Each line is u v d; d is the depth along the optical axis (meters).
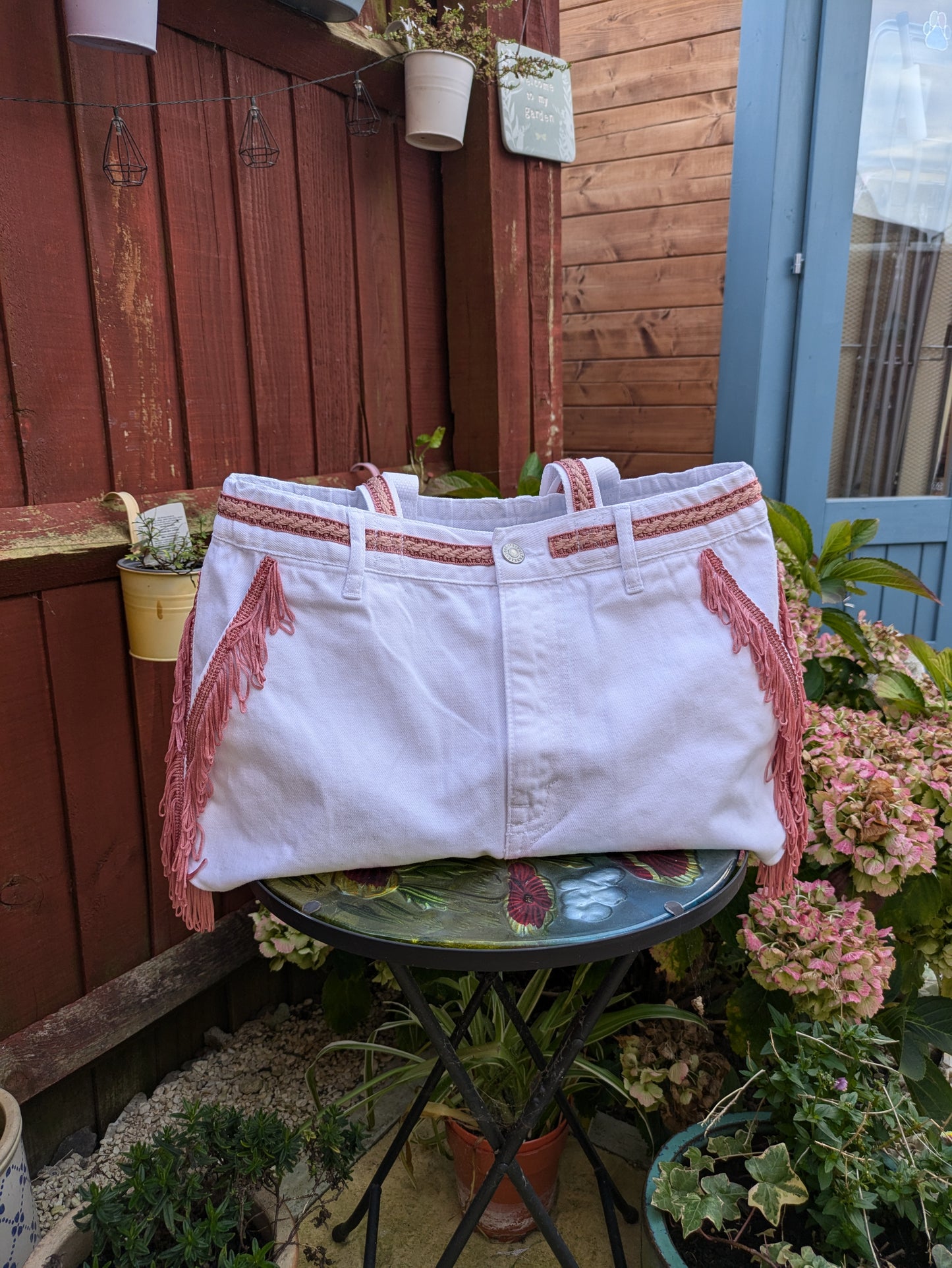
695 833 0.80
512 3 1.64
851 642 1.63
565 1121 1.16
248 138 1.34
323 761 0.75
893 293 2.40
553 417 2.00
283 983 1.65
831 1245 0.92
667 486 0.91
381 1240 1.19
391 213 1.65
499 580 0.81
